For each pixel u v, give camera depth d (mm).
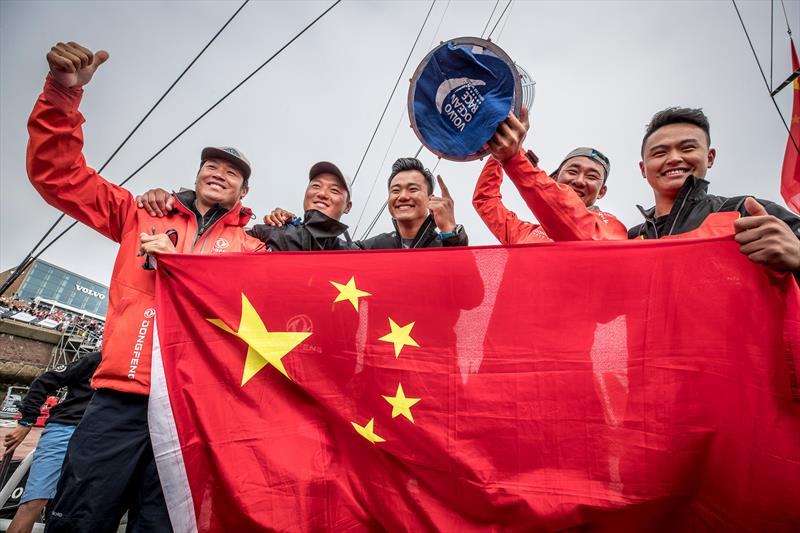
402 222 3748
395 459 2232
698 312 2082
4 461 4230
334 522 2150
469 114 2500
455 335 2379
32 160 2430
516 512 2023
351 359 2410
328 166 3748
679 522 1942
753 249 1851
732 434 1900
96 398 2408
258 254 2604
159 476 2174
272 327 2463
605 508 1958
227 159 3203
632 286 2240
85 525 2150
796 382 1767
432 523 2076
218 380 2369
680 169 2781
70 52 2365
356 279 2539
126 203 2826
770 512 1767
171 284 2494
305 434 2314
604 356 2186
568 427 2123
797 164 4555
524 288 2377
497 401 2225
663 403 2049
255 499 2139
